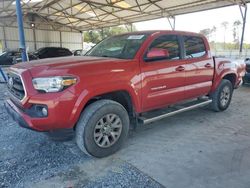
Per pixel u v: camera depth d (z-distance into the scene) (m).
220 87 5.14
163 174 2.82
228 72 5.24
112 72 3.14
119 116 3.30
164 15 19.08
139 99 3.49
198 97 4.83
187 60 4.22
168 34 3.99
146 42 3.66
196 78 4.43
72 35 30.02
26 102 2.82
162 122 4.68
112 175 2.80
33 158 3.20
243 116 5.14
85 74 2.93
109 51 4.01
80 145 3.08
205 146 3.60
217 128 4.38
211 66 4.77
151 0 16.44
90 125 3.02
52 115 2.75
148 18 21.23
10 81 3.42
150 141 3.78
